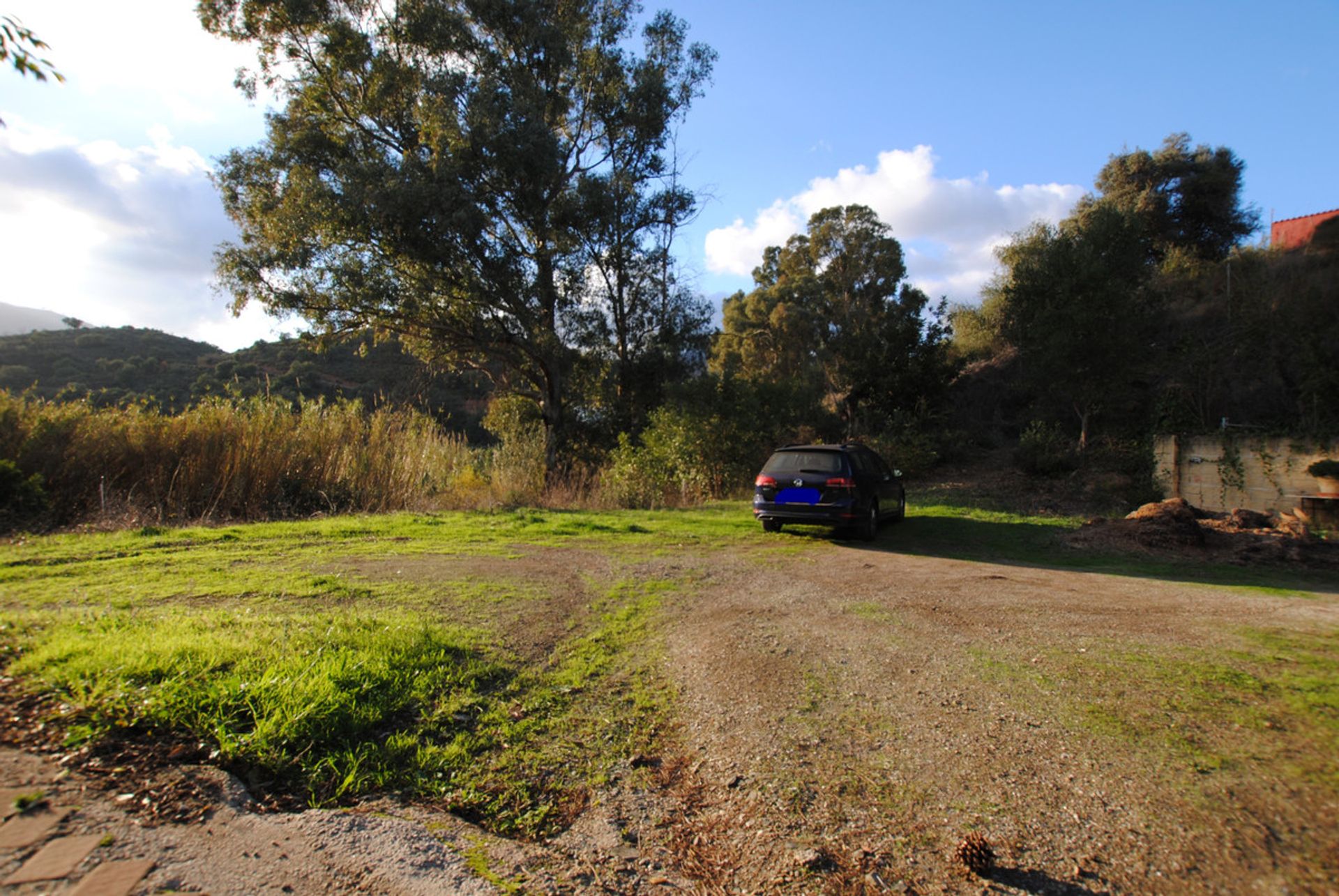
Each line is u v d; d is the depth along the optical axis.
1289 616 5.73
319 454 13.02
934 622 5.60
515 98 22.50
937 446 21.95
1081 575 7.90
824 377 29.08
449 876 2.42
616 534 10.79
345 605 5.55
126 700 3.13
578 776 3.17
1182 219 28.11
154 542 8.39
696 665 4.56
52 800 2.53
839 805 2.88
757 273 46.72
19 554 7.26
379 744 3.30
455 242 20.91
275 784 2.88
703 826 2.82
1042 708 3.70
